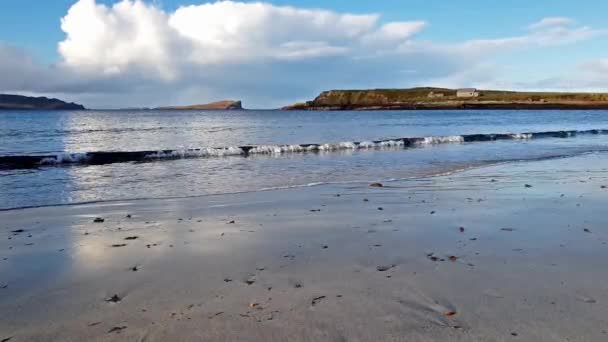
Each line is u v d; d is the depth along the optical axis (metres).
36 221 7.56
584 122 56.00
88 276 4.80
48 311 3.90
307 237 6.34
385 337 3.32
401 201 9.09
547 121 59.06
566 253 5.43
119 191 10.98
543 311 3.75
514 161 16.80
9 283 4.62
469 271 4.79
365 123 55.16
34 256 5.56
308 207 8.59
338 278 4.62
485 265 4.99
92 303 4.07
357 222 7.25
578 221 7.13
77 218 7.79
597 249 5.60
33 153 20.94
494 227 6.79
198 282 4.57
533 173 13.27
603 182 11.38
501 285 4.38
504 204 8.62
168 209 8.55
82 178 13.15
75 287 4.49
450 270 4.83
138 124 51.62
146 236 6.50
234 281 4.58
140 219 7.67
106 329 3.53
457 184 11.30
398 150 22.22
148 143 26.61
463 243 5.91
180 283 4.54
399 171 14.30
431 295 4.13
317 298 4.08
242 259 5.34
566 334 3.35
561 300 3.99
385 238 6.22
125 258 5.43
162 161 17.66
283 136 32.28
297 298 4.09
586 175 12.73
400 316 3.68
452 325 3.51
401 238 6.21
